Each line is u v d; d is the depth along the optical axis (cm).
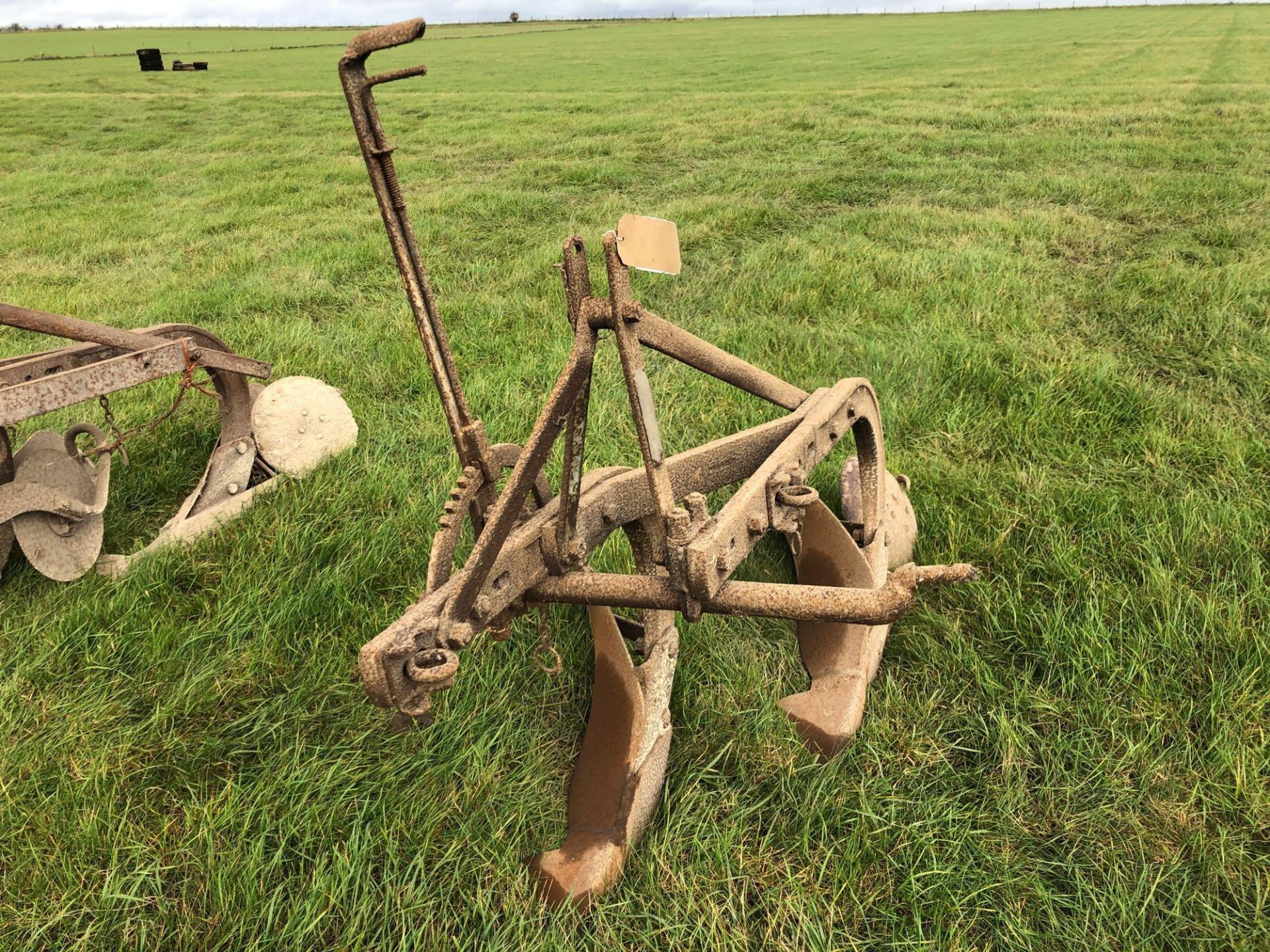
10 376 409
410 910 244
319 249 958
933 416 505
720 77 2997
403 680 194
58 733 303
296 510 434
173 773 292
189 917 245
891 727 305
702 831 266
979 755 295
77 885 252
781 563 390
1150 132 1391
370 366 622
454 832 269
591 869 252
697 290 777
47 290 852
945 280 729
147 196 1348
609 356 618
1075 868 253
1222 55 3216
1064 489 417
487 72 3775
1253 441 454
